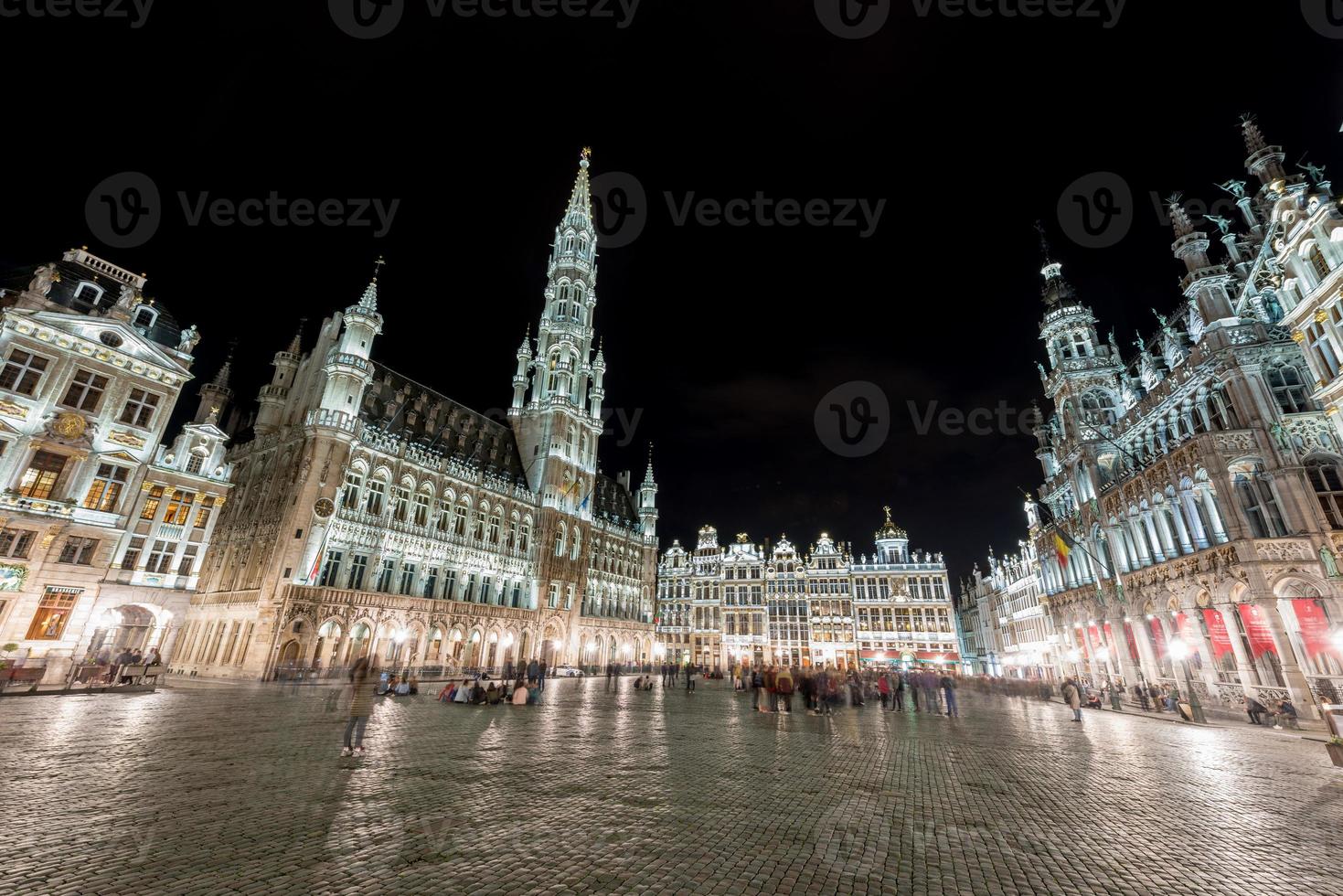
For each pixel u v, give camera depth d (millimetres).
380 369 62469
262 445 52000
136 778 11117
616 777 12820
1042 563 58812
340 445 46656
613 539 83938
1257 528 33125
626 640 79812
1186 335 42406
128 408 35500
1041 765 15609
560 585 67938
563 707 27844
